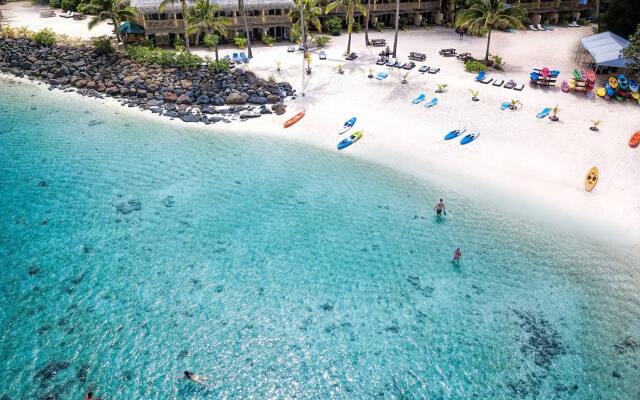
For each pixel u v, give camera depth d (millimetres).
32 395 21203
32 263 28453
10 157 39156
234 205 34062
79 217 32406
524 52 63562
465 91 50188
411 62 57125
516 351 23734
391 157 40062
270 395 21609
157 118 46750
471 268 28906
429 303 26391
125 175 37250
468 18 55938
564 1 77062
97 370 22406
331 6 59062
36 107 48219
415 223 32562
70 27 68188
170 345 23688
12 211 32781
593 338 24547
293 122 45375
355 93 50594
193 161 39375
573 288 27594
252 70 54812
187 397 21344
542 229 32094
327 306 26094
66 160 39000
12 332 24047
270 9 62094
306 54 57188
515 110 46281
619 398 21562
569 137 42094
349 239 31016
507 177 37250
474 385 22109
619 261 29516
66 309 25453
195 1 59375
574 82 49906
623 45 54438
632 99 48656
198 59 54219
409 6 73125
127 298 26234
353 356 23359
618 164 38562
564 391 21844
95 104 49375
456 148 40969
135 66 54469
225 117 46875
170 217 32656
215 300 26281
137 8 57969
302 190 35875
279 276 28000
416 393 21719
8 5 81062
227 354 23344
